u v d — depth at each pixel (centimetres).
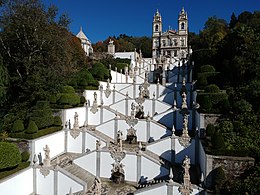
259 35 3195
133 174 2406
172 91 3928
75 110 3312
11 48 3631
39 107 2872
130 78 5712
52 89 3303
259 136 2036
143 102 3675
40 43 3525
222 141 1909
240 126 2180
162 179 2312
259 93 2456
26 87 3225
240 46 3262
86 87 3909
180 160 2567
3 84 3109
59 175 2144
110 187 2295
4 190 1791
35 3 3438
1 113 2975
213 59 4206
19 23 3381
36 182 2183
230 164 1800
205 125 2523
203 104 2606
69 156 2789
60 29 3653
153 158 2486
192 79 4681
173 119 3269
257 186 1523
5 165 1880
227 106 2492
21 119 2742
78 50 5678
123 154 2416
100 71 4609
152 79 5875
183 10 9050
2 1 3372
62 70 3838
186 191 1836
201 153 2275
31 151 2284
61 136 2831
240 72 2933
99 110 3538
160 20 9494
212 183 1838
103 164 2480
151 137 3070
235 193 1611
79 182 2112
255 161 1781
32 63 3472
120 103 3772
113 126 3195
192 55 5334
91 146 2847
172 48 9100
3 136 2381
